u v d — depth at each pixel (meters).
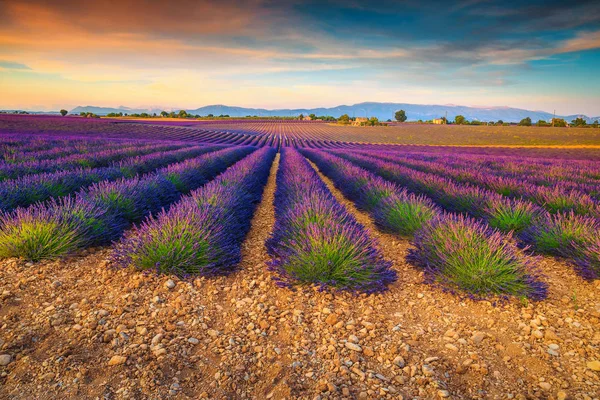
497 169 16.19
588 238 4.58
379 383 2.35
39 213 4.63
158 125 80.12
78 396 2.10
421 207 6.48
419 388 2.31
